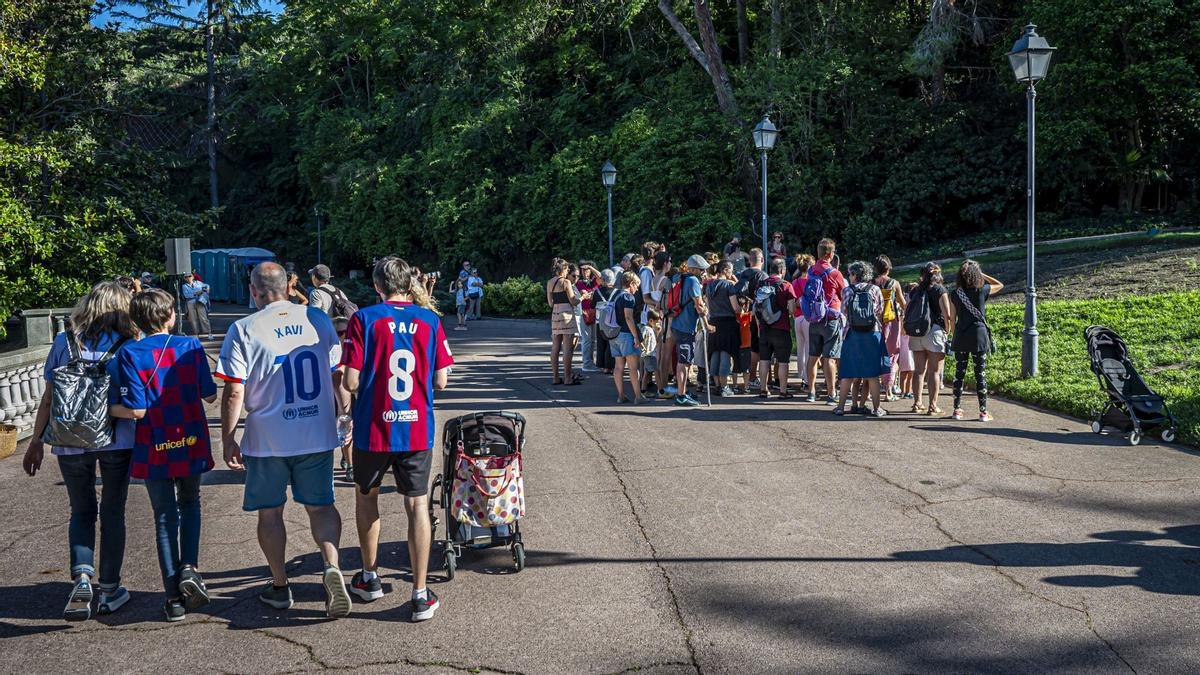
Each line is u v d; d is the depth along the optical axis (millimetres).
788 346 11859
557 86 41062
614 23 39281
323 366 5184
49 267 20969
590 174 33938
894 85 32188
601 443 9320
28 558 6211
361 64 47906
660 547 6141
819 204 28344
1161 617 4883
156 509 5145
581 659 4520
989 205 27500
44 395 5359
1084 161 25734
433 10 43875
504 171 39000
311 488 5117
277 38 52906
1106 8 23344
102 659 4609
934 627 4805
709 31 30531
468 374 14984
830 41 29297
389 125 43906
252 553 6191
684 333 11320
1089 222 25531
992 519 6582
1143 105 24438
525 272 37688
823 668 4371
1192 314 13242
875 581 5453
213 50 55375
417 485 5055
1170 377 10727
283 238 51625
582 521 6734
